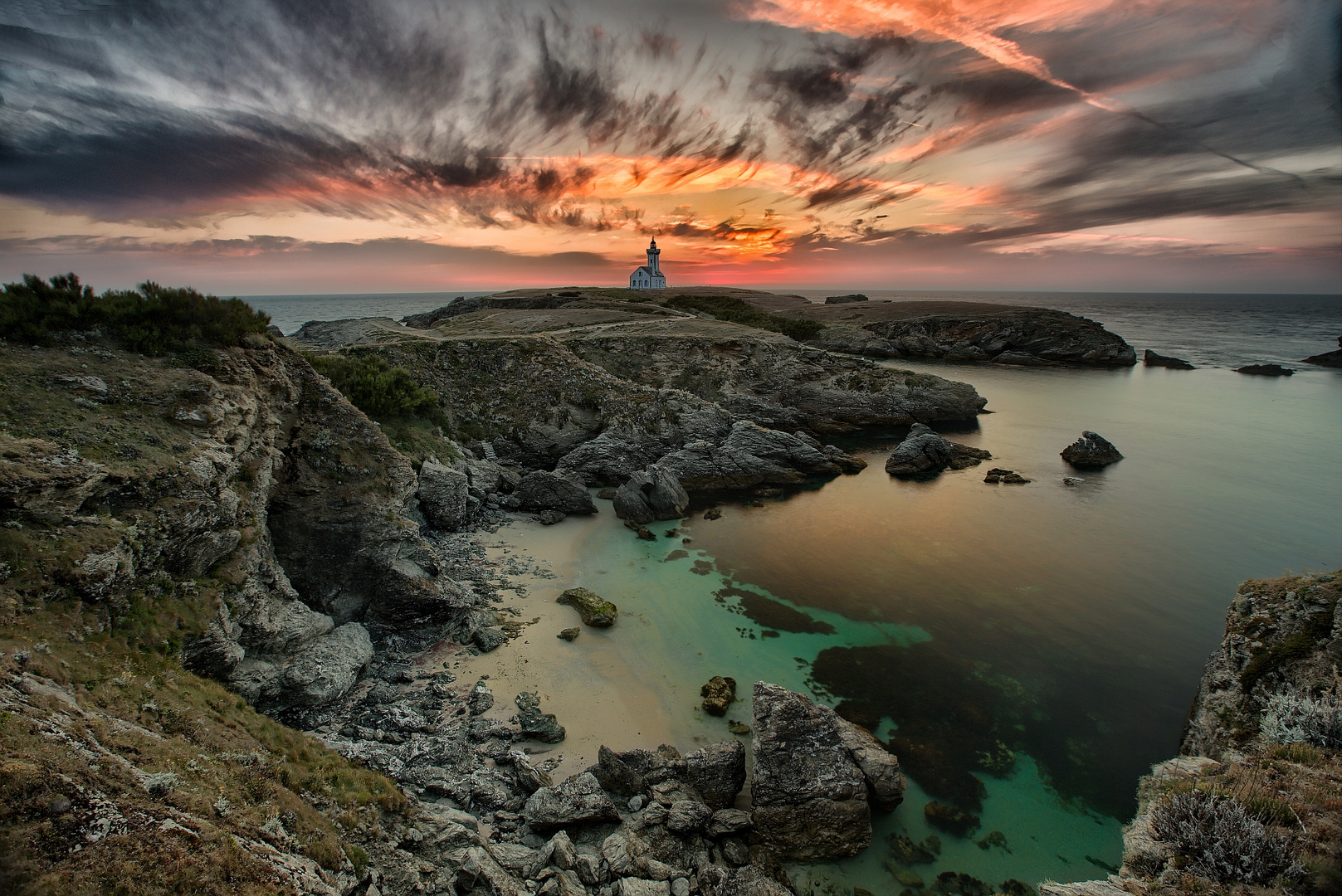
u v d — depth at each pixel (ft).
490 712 73.72
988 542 132.16
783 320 432.25
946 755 72.28
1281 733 53.88
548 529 131.64
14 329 68.44
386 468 92.79
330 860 39.11
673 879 51.75
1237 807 40.34
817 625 98.84
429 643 86.89
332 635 77.20
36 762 29.99
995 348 429.79
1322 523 143.64
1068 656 91.81
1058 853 59.88
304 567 83.97
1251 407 271.90
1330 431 229.04
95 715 39.22
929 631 97.71
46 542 49.21
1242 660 67.46
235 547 69.15
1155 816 43.39
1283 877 35.50
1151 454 201.16
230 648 61.16
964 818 63.82
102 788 31.50
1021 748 73.61
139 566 56.08
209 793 37.60
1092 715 79.51
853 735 70.44
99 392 66.54
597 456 163.63
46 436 57.31
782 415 234.99
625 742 70.85
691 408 185.98
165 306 80.64
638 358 249.96
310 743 55.16
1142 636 97.09
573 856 51.49
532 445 174.40
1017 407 275.80
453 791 58.90
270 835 37.22
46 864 26.25
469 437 167.63
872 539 132.77
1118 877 41.65
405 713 70.90
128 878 27.71
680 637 93.56
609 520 139.33
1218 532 138.21
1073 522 143.95
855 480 176.24
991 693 83.35
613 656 87.30
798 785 61.77
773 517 145.69
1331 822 38.42
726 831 59.72
